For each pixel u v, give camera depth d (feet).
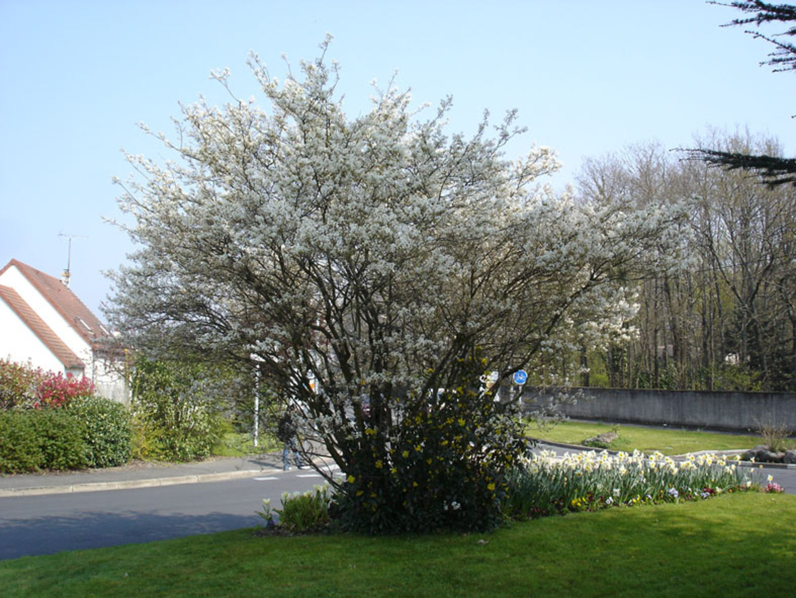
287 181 23.52
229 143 26.07
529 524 27.40
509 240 25.43
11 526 32.94
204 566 21.84
